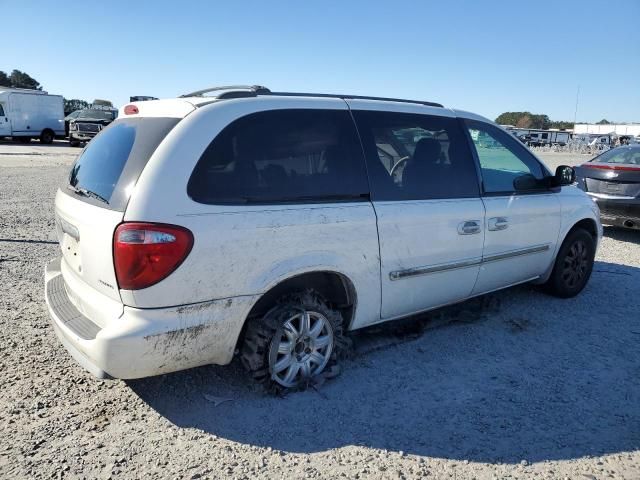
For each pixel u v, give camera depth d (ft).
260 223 10.50
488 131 15.56
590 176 28.96
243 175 10.55
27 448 9.64
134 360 9.56
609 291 19.38
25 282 18.25
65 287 12.19
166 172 9.73
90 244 10.13
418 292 13.50
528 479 9.30
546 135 237.25
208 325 10.14
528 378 12.82
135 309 9.59
